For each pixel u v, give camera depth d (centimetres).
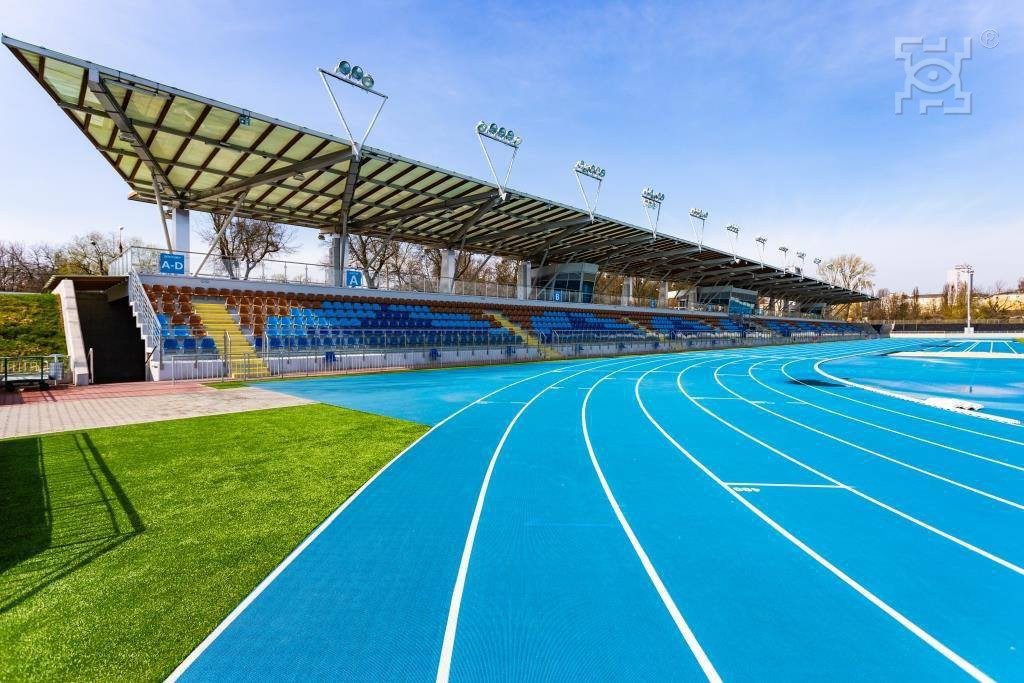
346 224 2728
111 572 428
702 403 1481
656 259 4712
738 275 5738
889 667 335
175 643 340
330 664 326
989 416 1261
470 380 1977
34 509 562
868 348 4938
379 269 4434
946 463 834
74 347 1691
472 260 5656
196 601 390
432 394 1548
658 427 1114
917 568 471
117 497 603
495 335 3077
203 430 957
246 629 358
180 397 1362
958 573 462
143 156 1834
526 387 1791
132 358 1858
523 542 513
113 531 509
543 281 4488
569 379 2102
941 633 373
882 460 850
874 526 568
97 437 881
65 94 1477
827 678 324
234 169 2055
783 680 321
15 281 5144
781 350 4603
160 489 634
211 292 2175
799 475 760
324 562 459
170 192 2270
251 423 1032
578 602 405
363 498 625
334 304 2583
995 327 7850
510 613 388
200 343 1894
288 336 2145
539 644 352
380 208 2766
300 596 402
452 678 316
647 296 7225
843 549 509
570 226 3331
